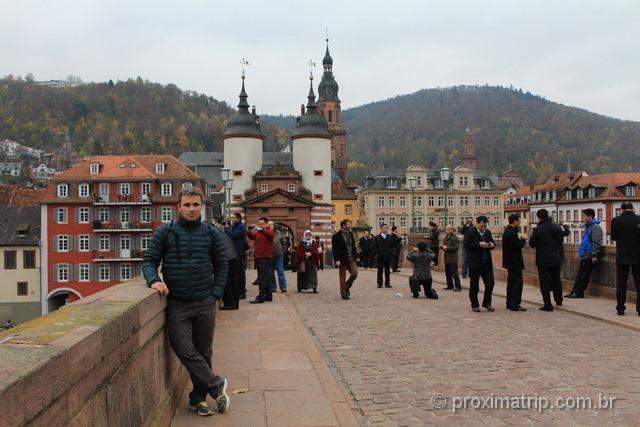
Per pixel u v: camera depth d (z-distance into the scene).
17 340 3.34
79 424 3.39
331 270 36.03
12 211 67.69
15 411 2.55
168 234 6.14
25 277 65.06
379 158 169.62
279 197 62.09
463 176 102.31
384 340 10.97
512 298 14.62
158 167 69.81
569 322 12.73
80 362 3.38
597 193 85.88
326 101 123.50
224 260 6.49
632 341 10.57
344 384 7.95
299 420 6.39
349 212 103.69
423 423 6.36
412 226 97.88
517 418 6.47
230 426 6.16
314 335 11.61
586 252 16.03
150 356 5.34
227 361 9.25
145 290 5.63
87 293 66.06
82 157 158.62
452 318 13.52
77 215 66.38
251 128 64.12
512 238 14.45
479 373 8.40
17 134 168.38
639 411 6.68
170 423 6.20
